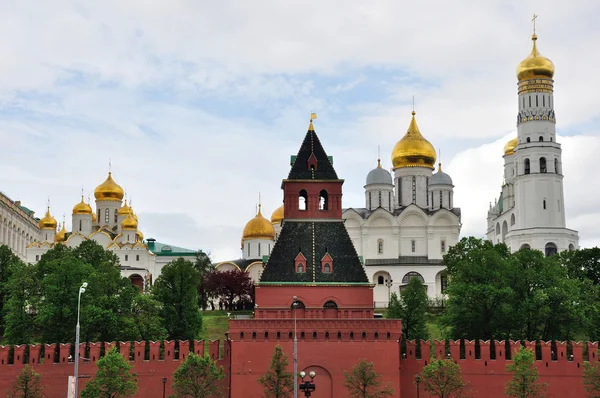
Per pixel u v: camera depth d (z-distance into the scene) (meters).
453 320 115.81
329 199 103.56
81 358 97.50
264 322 95.75
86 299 113.75
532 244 193.88
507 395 98.81
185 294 133.38
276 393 90.88
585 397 98.94
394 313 125.50
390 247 191.25
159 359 100.69
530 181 197.12
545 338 116.06
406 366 100.50
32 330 118.00
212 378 93.88
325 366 95.12
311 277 99.00
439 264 188.38
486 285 113.44
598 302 124.19
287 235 101.69
